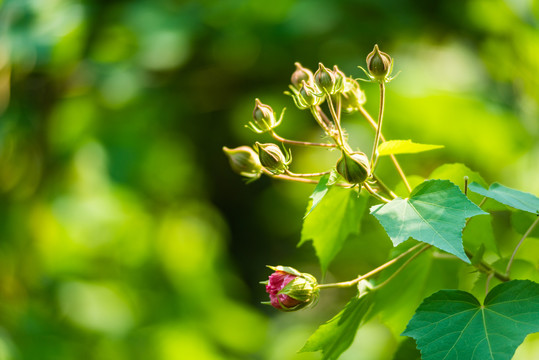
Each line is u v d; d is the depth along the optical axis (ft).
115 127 20.90
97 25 20.15
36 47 19.06
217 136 23.71
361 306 8.04
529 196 7.74
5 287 19.17
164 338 19.61
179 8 20.42
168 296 21.13
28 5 19.61
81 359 18.63
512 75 21.44
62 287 19.53
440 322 6.95
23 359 17.54
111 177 20.58
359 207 9.01
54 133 20.29
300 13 19.66
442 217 6.86
